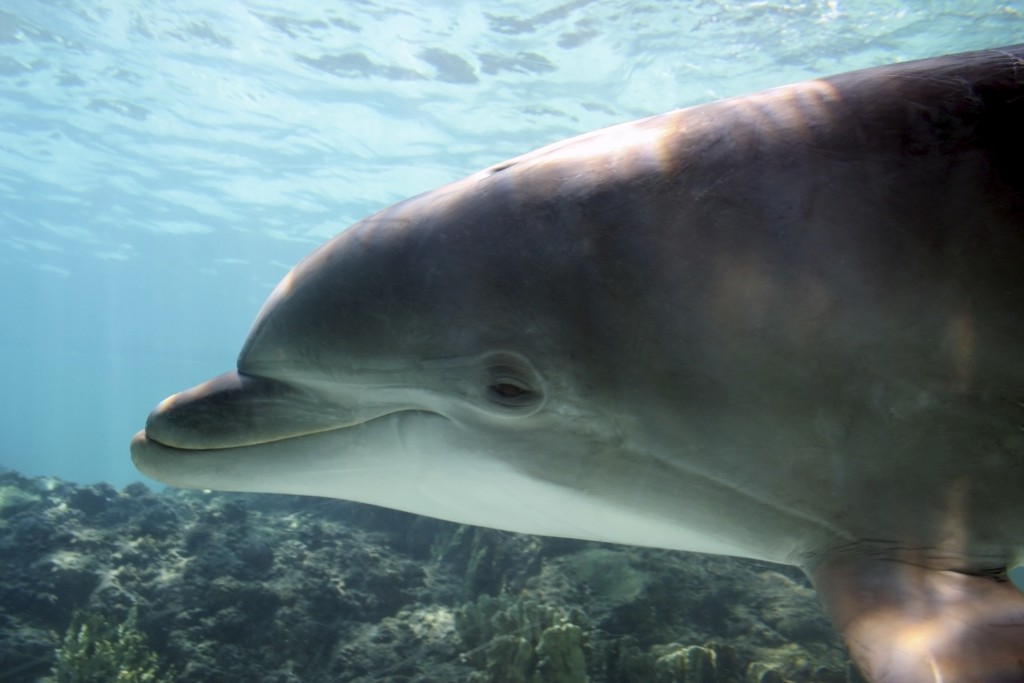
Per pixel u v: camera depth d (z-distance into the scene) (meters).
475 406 0.50
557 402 0.49
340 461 0.55
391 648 1.64
